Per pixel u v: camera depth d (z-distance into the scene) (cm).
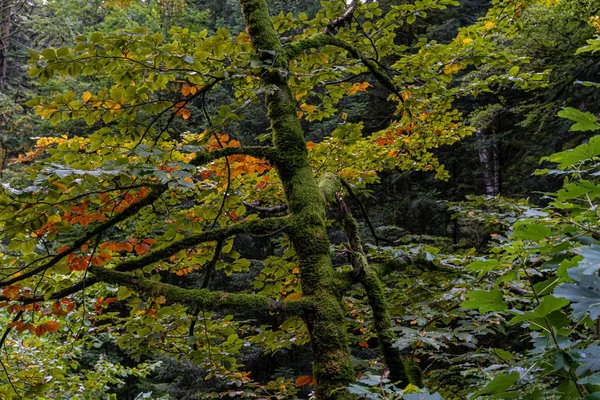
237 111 222
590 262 84
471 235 764
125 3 914
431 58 298
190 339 220
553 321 99
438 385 252
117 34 192
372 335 264
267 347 275
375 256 254
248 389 292
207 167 261
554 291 87
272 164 222
